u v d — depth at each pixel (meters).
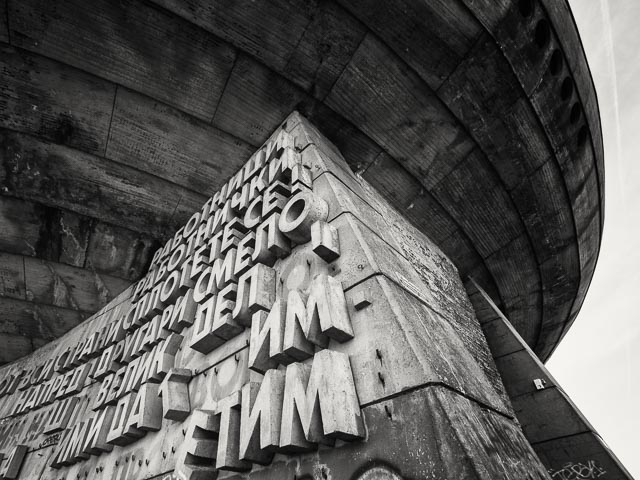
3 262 10.22
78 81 6.93
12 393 12.73
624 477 6.54
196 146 8.12
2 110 7.08
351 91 7.38
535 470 3.23
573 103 8.37
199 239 7.52
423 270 7.51
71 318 12.38
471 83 7.41
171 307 6.79
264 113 7.65
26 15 5.95
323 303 3.46
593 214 11.63
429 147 8.43
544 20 6.99
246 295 4.78
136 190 8.88
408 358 2.88
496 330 10.05
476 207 9.95
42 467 7.91
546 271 12.49
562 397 8.09
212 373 4.82
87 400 8.18
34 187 8.52
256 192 6.29
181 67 6.85
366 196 6.97
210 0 6.01
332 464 2.79
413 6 6.36
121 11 6.09
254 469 3.35
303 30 6.52
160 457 4.59
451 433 2.33
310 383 3.00
